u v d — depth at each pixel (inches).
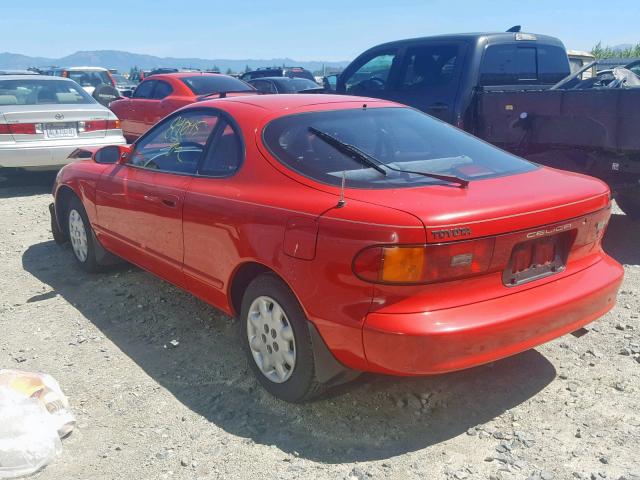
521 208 120.1
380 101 172.6
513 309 119.1
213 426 130.8
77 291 207.6
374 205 117.5
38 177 422.0
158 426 131.1
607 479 111.0
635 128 218.2
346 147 140.0
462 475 113.7
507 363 153.4
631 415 130.9
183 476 115.6
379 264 111.5
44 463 117.9
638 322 175.5
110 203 193.8
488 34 294.0
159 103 446.6
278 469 116.9
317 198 126.5
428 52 301.4
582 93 231.1
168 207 163.8
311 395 131.9
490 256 116.6
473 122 287.3
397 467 116.3
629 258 236.7
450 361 113.3
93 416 135.0
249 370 153.3
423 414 133.3
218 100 171.3
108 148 196.7
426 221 110.3
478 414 133.0
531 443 122.3
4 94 368.5
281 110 153.8
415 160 144.5
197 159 162.6
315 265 120.5
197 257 156.5
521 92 254.2
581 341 164.4
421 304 113.1
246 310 141.6
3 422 117.3
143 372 153.9
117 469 117.8
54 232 247.6
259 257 133.3
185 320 182.9
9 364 157.9
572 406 134.9
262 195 136.6
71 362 159.0
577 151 243.4
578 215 130.0
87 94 398.6
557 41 334.6
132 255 190.1
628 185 239.5
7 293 207.3
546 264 129.0
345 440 125.0
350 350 118.3
